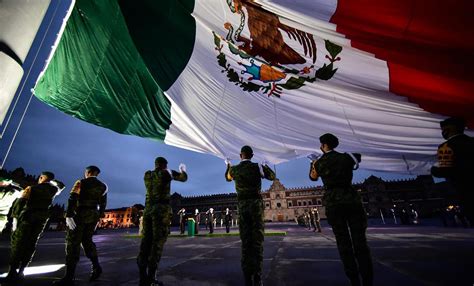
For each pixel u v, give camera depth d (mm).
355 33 2775
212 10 3451
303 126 3246
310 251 5125
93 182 3350
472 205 1809
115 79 4016
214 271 3396
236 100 3482
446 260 3584
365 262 2115
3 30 1800
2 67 1775
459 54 2502
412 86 2746
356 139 3080
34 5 2016
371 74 2867
